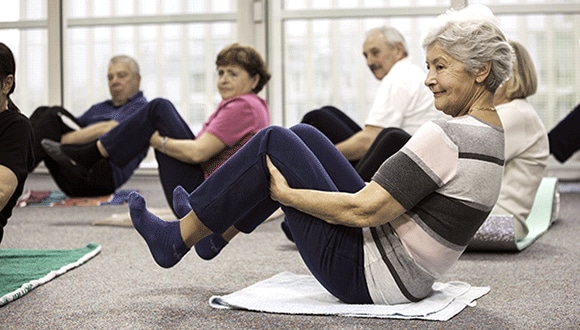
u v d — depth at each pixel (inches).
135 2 314.5
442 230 90.7
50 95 311.7
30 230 181.9
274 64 301.4
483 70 89.2
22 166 111.0
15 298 107.8
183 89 315.6
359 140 187.0
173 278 123.6
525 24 286.5
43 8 315.9
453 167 88.7
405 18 295.1
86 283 119.4
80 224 193.2
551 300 106.7
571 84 286.5
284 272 121.0
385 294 96.3
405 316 94.2
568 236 170.7
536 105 289.4
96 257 143.6
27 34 318.3
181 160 170.2
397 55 198.1
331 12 298.5
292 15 301.1
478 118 90.8
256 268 132.3
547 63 287.3
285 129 93.3
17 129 112.1
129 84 258.1
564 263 136.6
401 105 187.2
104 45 317.1
